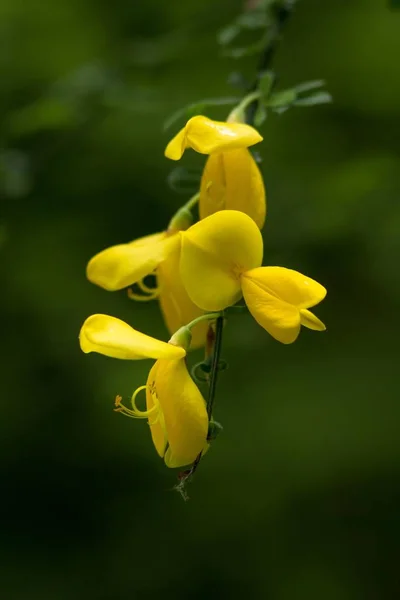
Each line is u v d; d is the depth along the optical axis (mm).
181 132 578
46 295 1281
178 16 1243
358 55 1321
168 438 567
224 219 573
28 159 875
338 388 1278
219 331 576
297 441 1303
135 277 586
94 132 1128
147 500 1407
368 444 1303
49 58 1275
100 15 1281
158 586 1370
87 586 1365
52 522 1405
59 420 1327
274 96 610
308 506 1389
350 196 901
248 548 1389
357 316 1197
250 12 698
